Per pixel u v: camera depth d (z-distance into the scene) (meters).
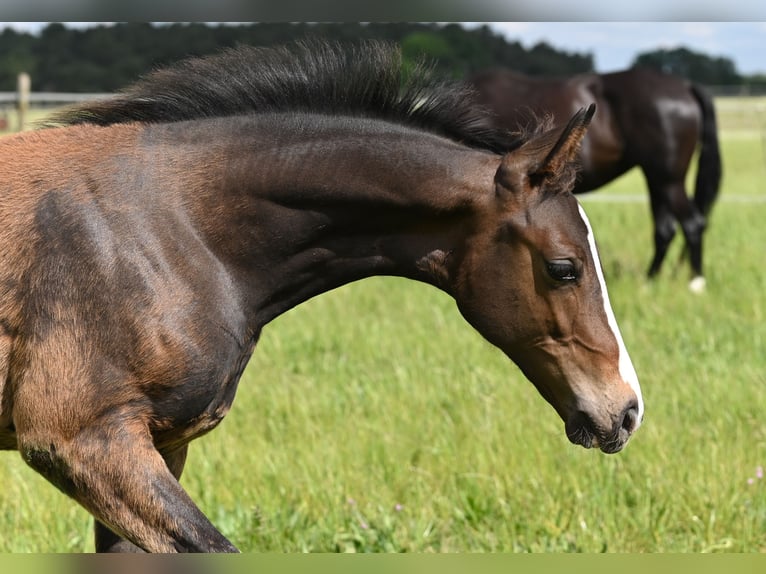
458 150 5.14
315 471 7.62
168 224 4.92
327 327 12.00
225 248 5.04
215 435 8.37
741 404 8.99
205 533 4.66
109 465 4.68
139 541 4.70
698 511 6.94
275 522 6.79
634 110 16.14
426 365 10.27
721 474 7.34
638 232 19.55
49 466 4.77
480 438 8.12
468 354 10.66
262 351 11.04
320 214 5.11
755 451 7.96
